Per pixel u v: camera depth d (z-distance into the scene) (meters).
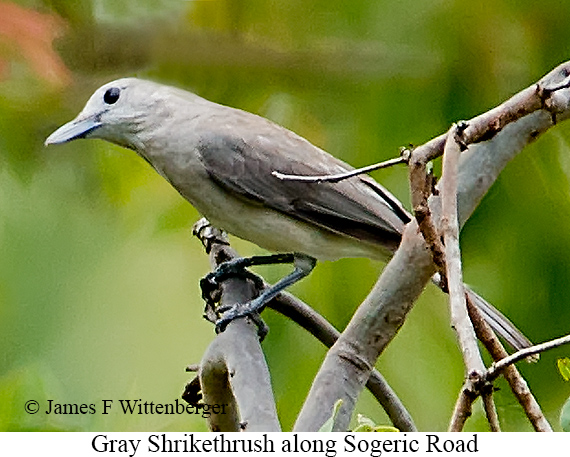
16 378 7.97
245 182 9.93
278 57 11.25
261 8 11.42
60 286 11.12
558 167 10.16
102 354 10.86
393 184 10.45
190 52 11.31
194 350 10.88
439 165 9.98
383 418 9.91
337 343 7.00
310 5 11.23
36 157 11.13
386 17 10.87
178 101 10.20
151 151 10.16
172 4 11.23
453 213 5.80
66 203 11.29
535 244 10.07
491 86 10.57
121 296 11.02
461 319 5.36
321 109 11.09
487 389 5.28
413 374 10.13
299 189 9.95
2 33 10.39
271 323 10.20
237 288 9.38
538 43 10.58
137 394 10.70
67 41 10.80
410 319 10.31
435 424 10.00
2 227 11.14
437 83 10.63
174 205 11.31
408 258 6.96
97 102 10.16
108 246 11.22
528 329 9.98
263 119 10.45
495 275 10.07
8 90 10.76
